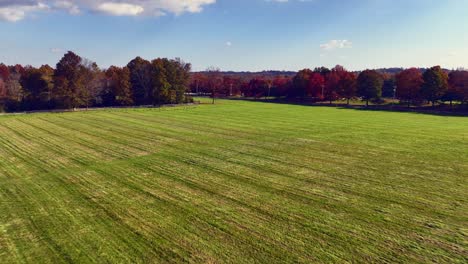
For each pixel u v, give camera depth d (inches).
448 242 531.8
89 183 832.9
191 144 1352.1
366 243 528.1
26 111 2778.1
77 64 3093.0
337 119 2271.2
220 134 1605.6
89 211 655.1
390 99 4382.4
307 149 1257.4
